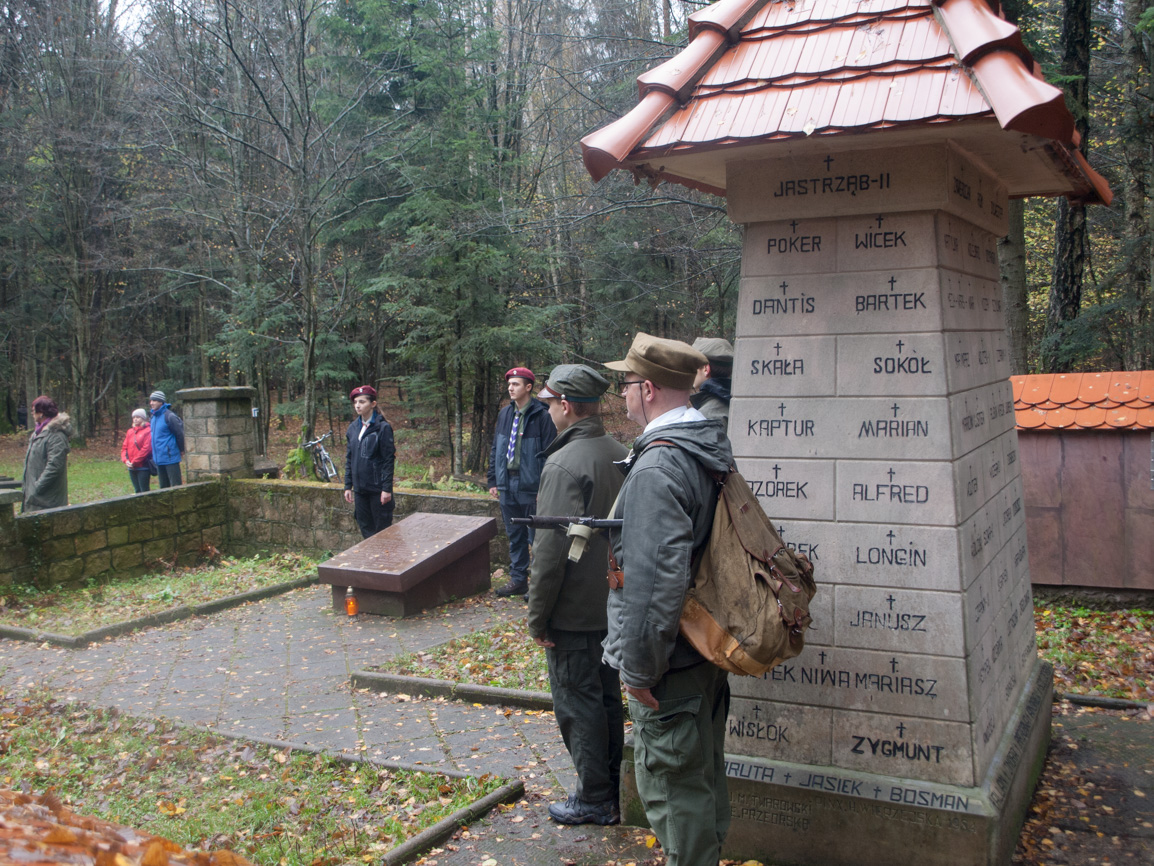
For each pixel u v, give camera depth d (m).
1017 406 6.64
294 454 12.55
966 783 2.95
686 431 2.61
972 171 3.23
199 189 19.39
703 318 20.66
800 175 3.11
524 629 6.59
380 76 17.06
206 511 10.18
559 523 3.11
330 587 8.44
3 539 8.16
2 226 26.14
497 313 19.33
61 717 5.22
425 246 17.38
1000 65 2.56
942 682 2.98
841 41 2.97
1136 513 6.28
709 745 2.64
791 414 3.17
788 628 2.47
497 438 7.67
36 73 23.44
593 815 3.54
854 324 3.08
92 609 7.88
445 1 18.17
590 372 3.80
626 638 2.45
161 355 32.62
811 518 3.14
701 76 3.12
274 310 18.36
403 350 19.75
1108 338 11.30
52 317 28.53
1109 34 13.60
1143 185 11.85
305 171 15.31
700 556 2.55
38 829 1.13
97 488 19.78
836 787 3.07
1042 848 3.21
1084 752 4.05
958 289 3.18
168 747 4.71
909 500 3.01
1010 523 3.79
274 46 16.70
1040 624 6.15
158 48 18.77
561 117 20.88
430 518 8.07
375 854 3.39
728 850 3.22
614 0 16.62
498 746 4.53
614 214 18.17
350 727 4.93
